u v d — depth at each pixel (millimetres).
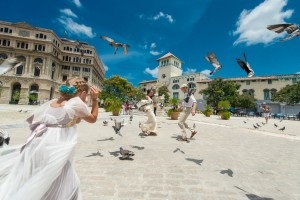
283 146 7402
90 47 68500
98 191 3092
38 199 1568
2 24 54750
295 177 4066
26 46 56594
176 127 11969
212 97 48844
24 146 1830
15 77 54344
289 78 54594
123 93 61719
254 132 11445
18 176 1680
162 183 3508
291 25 3701
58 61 63531
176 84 71000
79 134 8102
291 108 54281
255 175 4113
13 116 14227
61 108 1944
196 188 3359
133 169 4148
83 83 2205
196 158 5184
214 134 9852
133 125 11938
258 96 59094
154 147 6250
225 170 4344
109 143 6559
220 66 5109
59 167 1709
